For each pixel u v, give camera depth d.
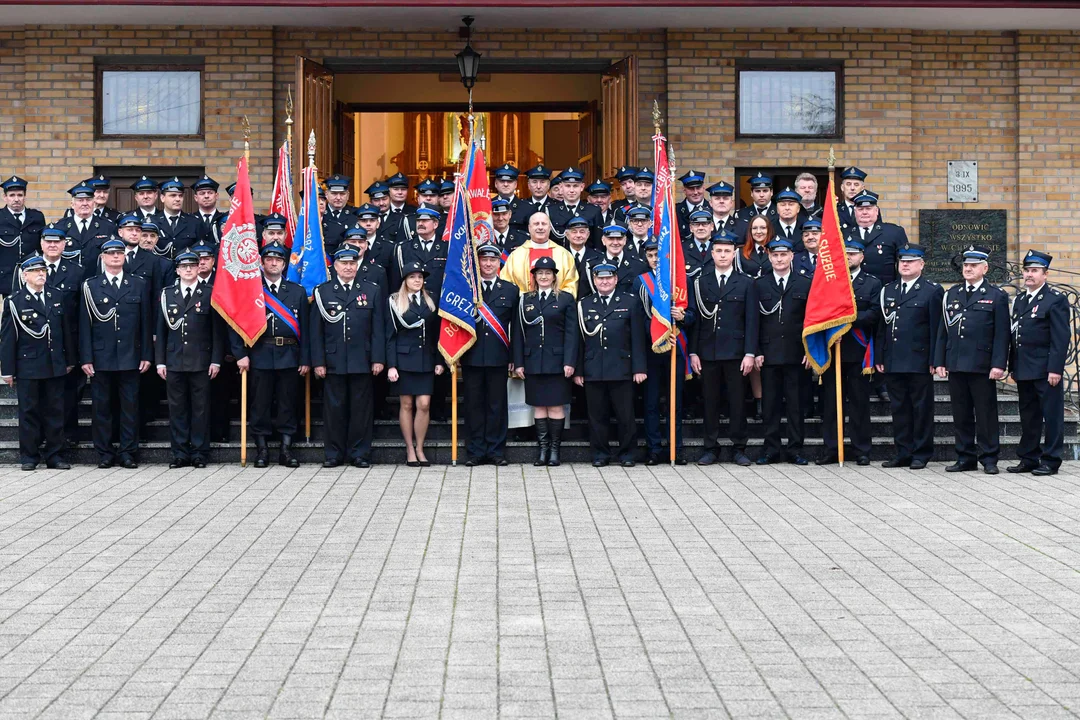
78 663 6.20
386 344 12.23
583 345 12.24
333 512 9.92
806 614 7.02
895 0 15.01
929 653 6.30
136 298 12.27
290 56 16.31
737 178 16.48
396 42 16.36
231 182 16.22
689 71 16.31
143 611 7.12
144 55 16.20
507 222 13.62
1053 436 11.77
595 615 7.01
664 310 12.11
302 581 7.77
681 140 16.36
